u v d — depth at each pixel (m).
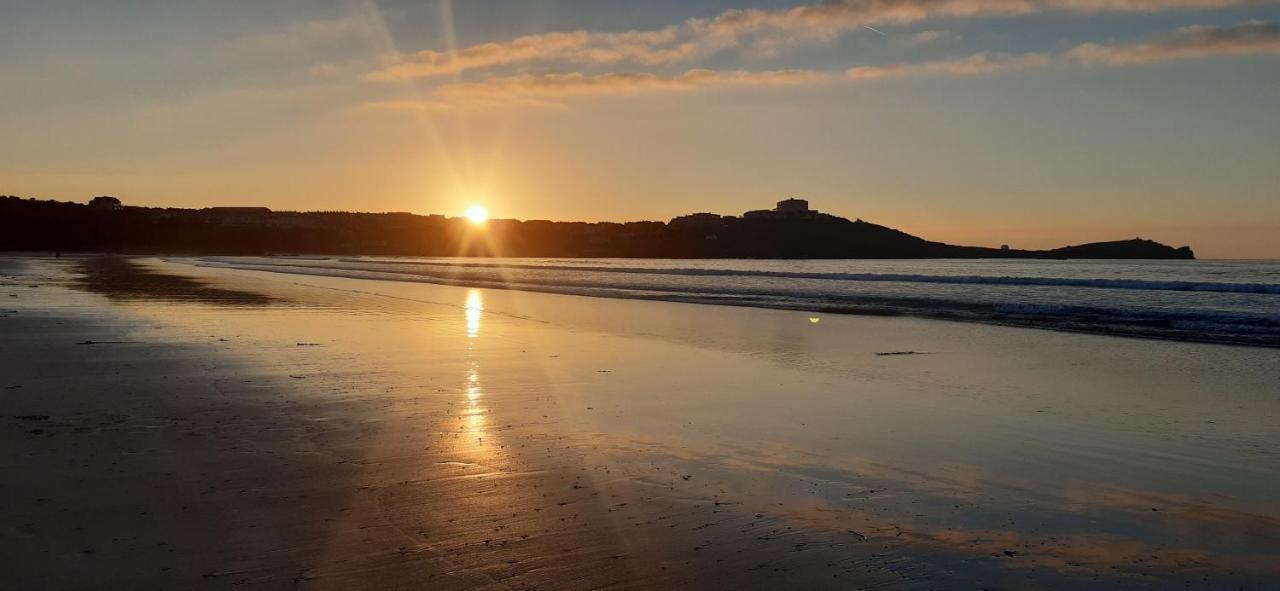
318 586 4.27
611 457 7.01
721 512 5.59
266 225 183.62
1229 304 24.97
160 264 74.19
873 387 10.66
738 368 12.28
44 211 153.38
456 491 5.96
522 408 9.07
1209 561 4.80
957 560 4.79
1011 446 7.52
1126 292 31.67
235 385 10.20
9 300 24.67
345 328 17.66
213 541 4.88
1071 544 5.06
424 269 67.06
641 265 97.69
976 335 16.97
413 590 4.26
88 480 6.06
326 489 5.94
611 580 4.44
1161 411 9.15
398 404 9.17
